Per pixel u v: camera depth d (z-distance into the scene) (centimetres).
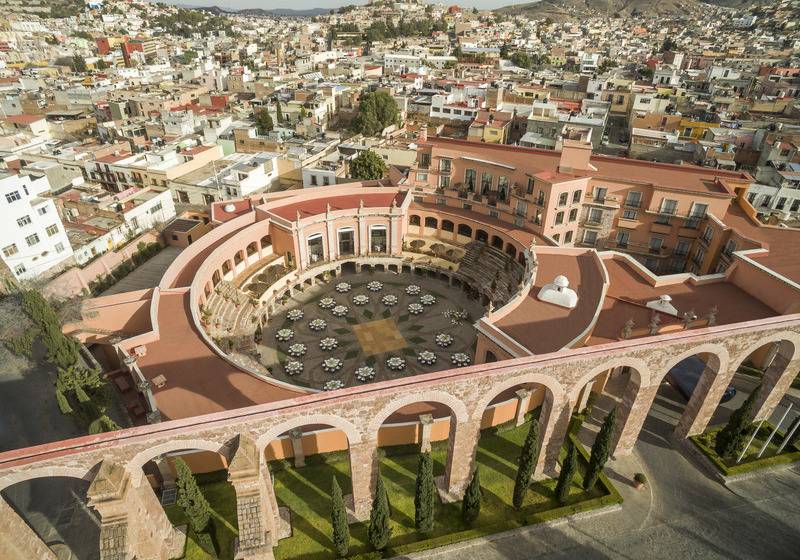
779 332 3847
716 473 4056
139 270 6738
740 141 9456
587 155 6431
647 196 6506
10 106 14462
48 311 3928
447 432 4275
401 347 6091
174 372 4400
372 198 7769
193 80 17775
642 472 4112
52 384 4650
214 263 6034
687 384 4884
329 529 3638
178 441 2984
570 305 5078
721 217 6234
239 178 8512
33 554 3031
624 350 3528
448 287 7275
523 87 14625
